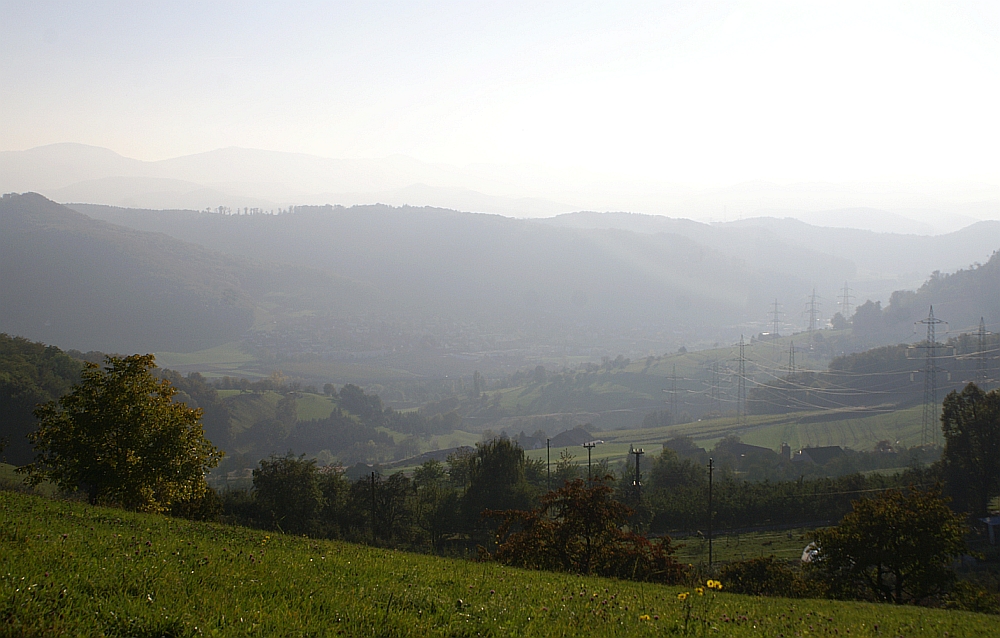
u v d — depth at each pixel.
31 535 11.16
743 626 11.60
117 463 24.66
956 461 61.69
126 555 10.44
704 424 138.12
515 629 8.98
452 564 16.58
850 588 29.98
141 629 7.31
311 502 53.38
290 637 7.57
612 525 27.38
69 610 7.46
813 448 103.88
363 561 13.95
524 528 28.09
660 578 25.73
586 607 11.41
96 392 25.50
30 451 66.19
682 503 64.25
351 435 145.00
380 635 8.07
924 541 28.45
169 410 26.64
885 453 96.31
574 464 86.75
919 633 14.29
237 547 13.77
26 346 94.31
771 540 57.44
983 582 39.59
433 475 82.75
